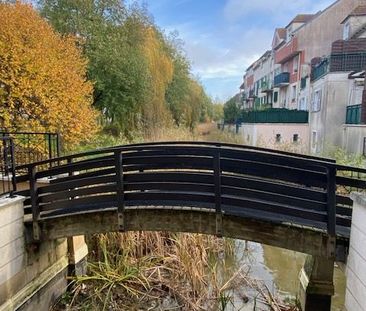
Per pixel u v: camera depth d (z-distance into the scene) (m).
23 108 8.65
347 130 13.27
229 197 3.86
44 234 4.28
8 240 3.87
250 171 3.80
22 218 4.13
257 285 5.06
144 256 5.65
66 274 5.08
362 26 16.03
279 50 25.31
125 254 5.34
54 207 4.25
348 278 3.38
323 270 4.39
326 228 3.66
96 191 4.16
